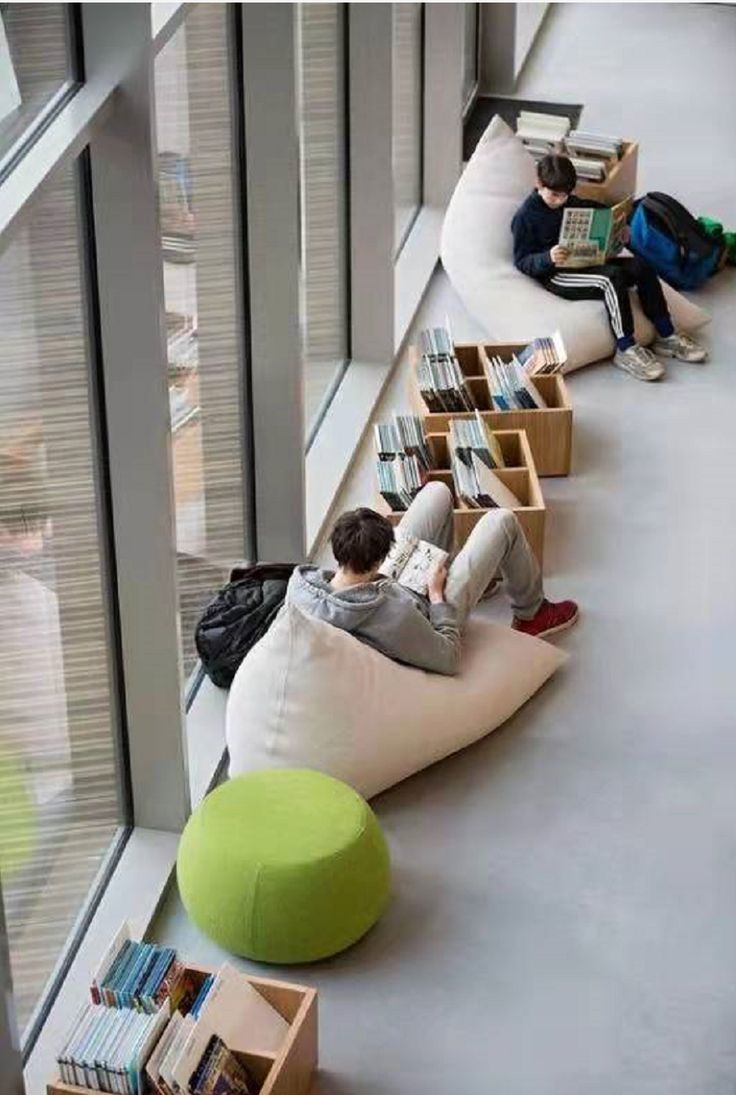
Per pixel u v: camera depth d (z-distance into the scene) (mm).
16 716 4598
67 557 4781
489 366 7246
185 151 5516
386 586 5629
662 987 4918
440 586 5820
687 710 5988
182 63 5402
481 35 10391
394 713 5492
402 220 8961
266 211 5891
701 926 5125
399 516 6457
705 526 6965
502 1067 4668
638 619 6430
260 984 4566
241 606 5926
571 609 6363
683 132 10148
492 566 5957
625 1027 4793
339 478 7102
